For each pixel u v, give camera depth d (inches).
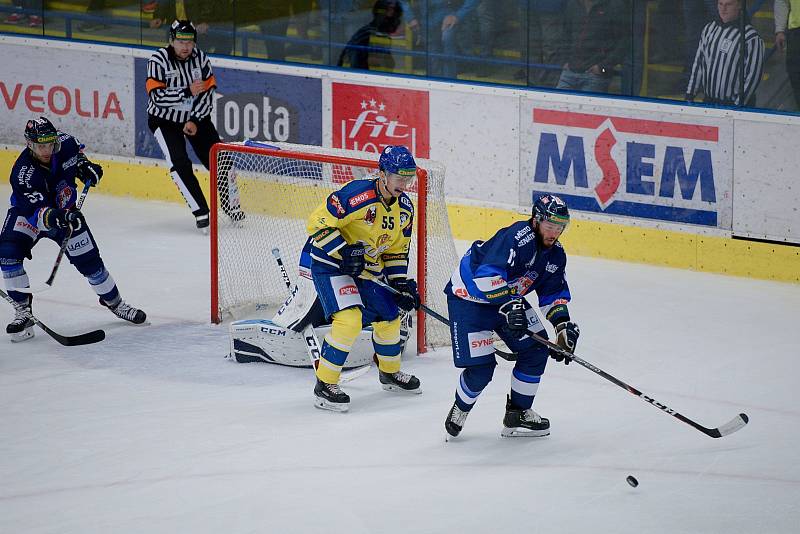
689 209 1023.0
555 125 1067.9
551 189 1080.8
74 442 659.4
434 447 651.5
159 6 1231.5
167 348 831.1
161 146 1120.8
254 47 1211.2
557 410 707.4
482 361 637.3
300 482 602.9
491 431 675.4
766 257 997.2
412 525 553.6
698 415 701.3
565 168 1071.6
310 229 693.9
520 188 1096.8
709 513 567.8
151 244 1099.3
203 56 1115.9
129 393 741.3
